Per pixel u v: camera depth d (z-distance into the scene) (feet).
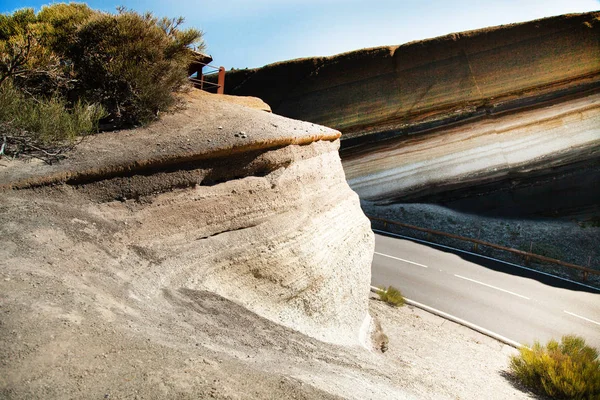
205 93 40.34
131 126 29.63
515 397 27.04
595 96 67.82
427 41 77.30
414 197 79.46
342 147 85.10
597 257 60.80
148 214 21.42
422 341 35.73
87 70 30.89
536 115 71.20
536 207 71.26
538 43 70.64
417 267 57.67
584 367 30.60
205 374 12.60
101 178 21.88
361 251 34.32
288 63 88.63
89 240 19.02
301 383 13.83
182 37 35.19
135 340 13.46
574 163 69.10
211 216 22.98
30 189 20.75
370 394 15.81
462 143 75.72
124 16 31.91
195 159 23.43
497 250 65.00
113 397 10.67
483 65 73.87
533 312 45.88
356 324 31.71
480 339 39.96
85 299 14.96
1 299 13.42
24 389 10.30
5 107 24.20
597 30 67.15
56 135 24.63
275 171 26.55
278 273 24.29
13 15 33.55
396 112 80.53
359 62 82.69
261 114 33.19
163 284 18.88
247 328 18.40
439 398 20.80
